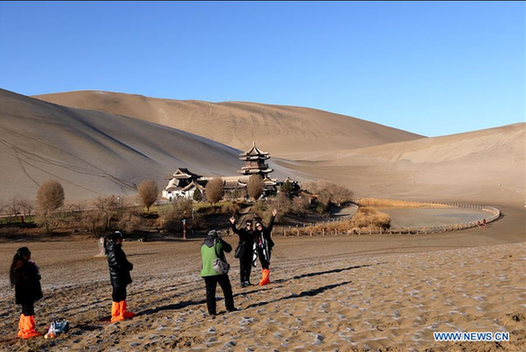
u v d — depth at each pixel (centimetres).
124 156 12925
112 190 10000
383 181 16700
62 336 1006
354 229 5656
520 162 16338
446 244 4538
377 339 731
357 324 845
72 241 4341
